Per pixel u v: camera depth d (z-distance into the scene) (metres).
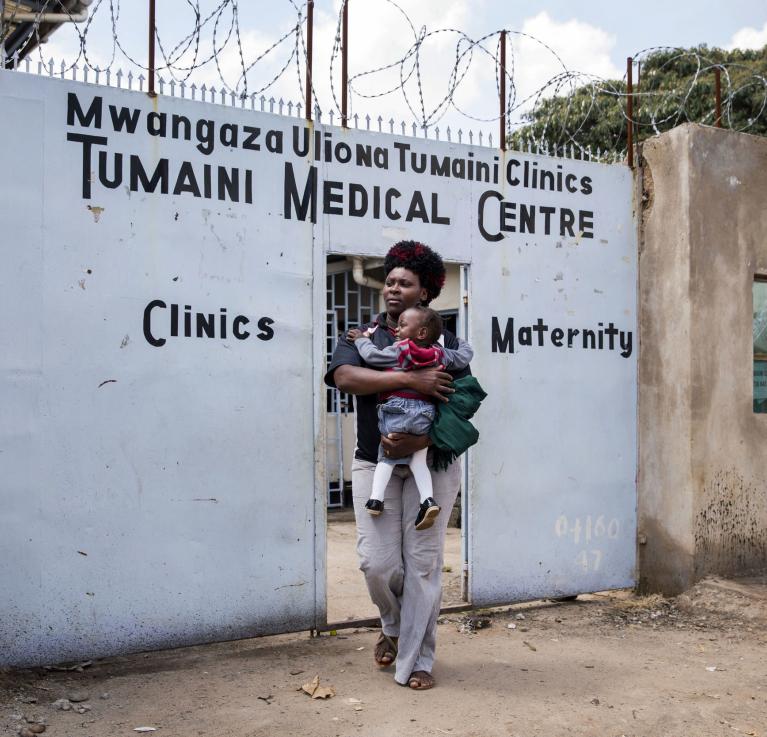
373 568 3.72
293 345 4.61
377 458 3.75
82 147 4.14
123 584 4.18
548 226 5.44
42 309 4.04
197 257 4.38
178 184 4.35
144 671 4.08
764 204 5.89
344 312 9.82
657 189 5.69
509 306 5.28
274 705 3.59
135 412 4.21
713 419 5.55
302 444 4.61
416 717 3.46
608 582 5.59
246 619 4.45
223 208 4.46
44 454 4.02
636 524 5.73
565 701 3.69
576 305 5.52
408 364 3.57
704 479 5.49
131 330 4.22
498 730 3.35
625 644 4.60
